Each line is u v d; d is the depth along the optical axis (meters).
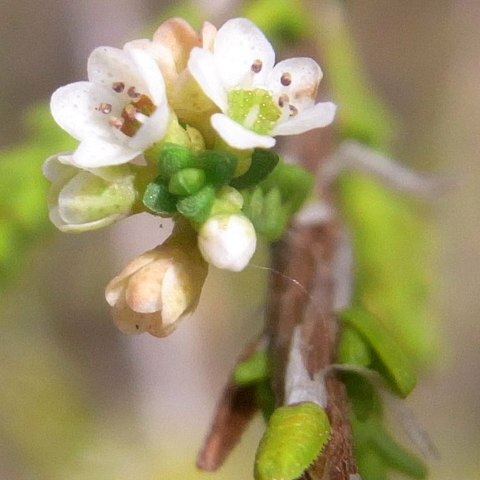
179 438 0.13
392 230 0.08
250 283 0.12
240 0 0.09
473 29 0.13
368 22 0.13
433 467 0.13
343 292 0.07
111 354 0.14
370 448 0.07
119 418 0.13
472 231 0.13
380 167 0.08
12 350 0.14
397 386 0.07
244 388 0.07
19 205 0.08
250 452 0.12
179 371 0.13
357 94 0.09
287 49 0.09
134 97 0.07
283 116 0.07
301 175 0.07
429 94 0.13
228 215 0.07
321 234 0.07
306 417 0.06
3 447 0.13
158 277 0.07
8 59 0.13
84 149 0.07
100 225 0.07
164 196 0.07
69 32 0.12
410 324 0.08
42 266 0.14
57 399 0.13
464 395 0.13
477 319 0.13
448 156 0.13
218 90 0.07
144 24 0.11
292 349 0.07
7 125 0.13
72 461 0.13
